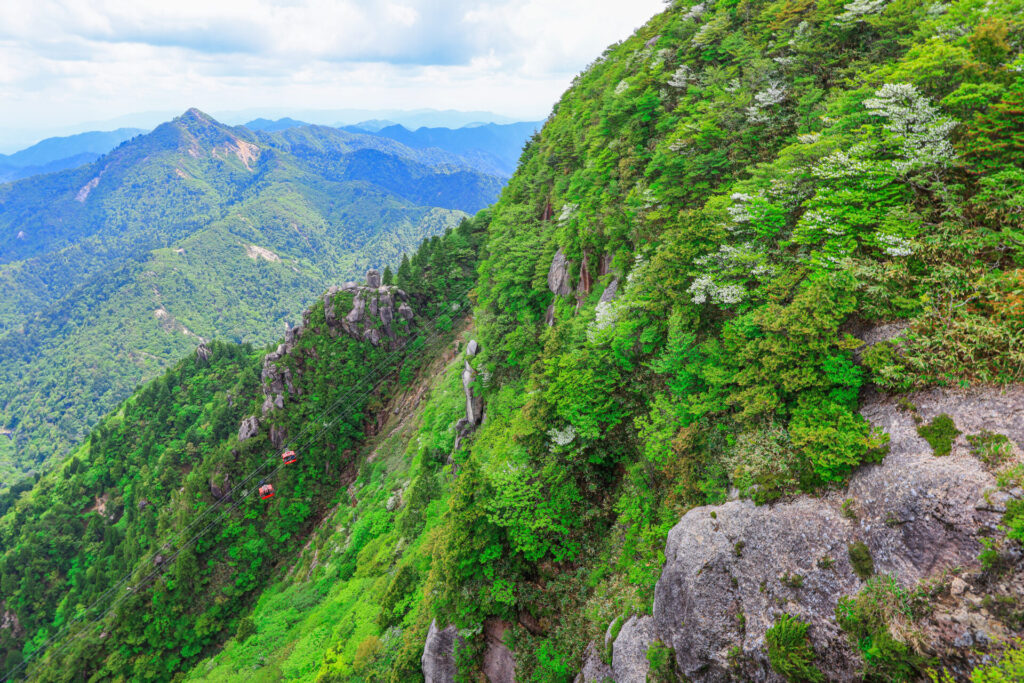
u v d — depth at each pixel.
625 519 25.16
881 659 13.66
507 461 30.39
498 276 59.31
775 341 19.75
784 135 34.03
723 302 24.80
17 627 107.31
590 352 30.62
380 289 107.38
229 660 58.84
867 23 36.16
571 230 48.66
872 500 15.55
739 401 20.31
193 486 90.62
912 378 16.61
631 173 44.50
